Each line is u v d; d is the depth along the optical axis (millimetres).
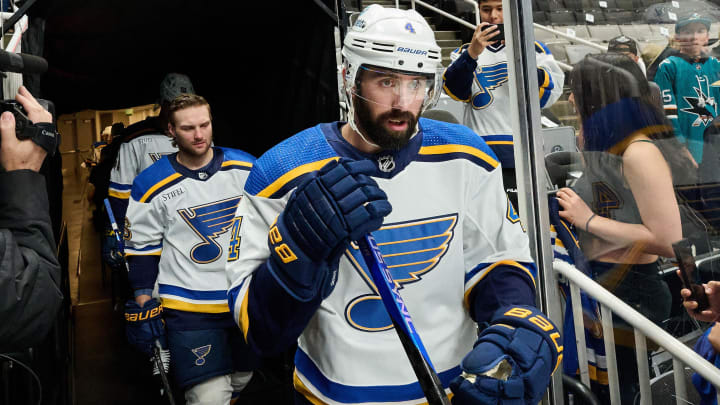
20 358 1773
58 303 1265
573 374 1549
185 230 2627
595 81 1462
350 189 930
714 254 1396
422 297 1175
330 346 1179
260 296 1053
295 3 3527
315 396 1219
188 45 3920
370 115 1062
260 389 3594
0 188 1224
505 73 2873
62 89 3984
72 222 8383
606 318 1452
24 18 2609
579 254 1523
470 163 1178
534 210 1467
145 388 3613
